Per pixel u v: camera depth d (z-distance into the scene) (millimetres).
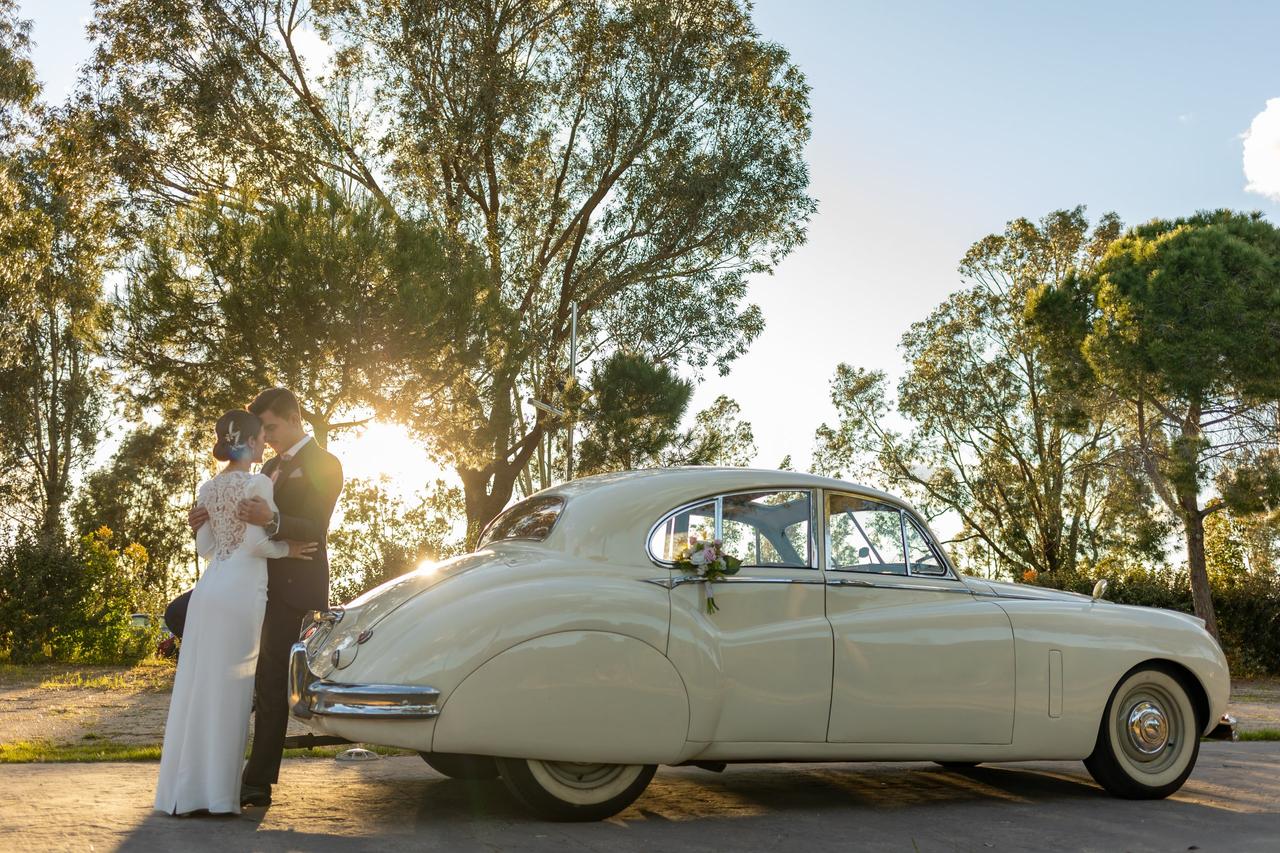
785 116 27766
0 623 17688
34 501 36719
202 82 23562
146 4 23469
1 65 30484
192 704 4539
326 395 18500
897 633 5172
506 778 4602
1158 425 25859
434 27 24797
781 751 4914
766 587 5020
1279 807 5457
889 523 5500
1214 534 28219
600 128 27109
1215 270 24516
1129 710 5727
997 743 5332
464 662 4375
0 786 5070
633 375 25016
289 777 5691
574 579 4680
